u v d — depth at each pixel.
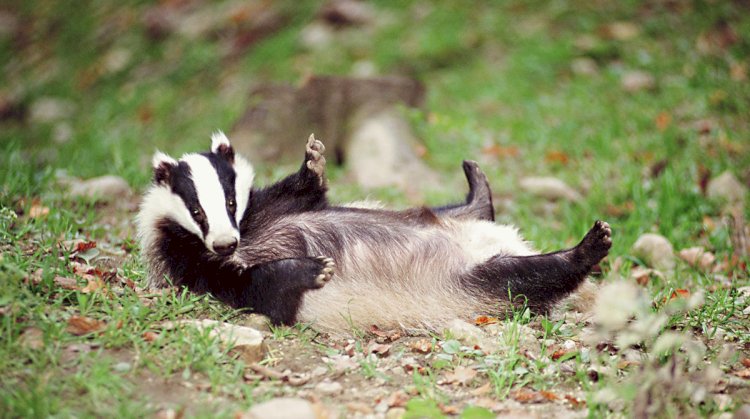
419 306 11.31
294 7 32.91
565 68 25.23
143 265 11.72
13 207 14.54
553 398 8.89
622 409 8.42
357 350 10.13
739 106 20.62
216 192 11.02
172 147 24.88
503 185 18.55
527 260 11.60
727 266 13.93
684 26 25.98
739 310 11.55
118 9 37.44
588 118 21.83
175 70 31.64
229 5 34.84
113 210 15.71
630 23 26.84
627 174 18.08
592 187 17.80
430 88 25.53
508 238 12.24
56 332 9.17
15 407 7.88
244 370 9.23
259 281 10.70
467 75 26.09
